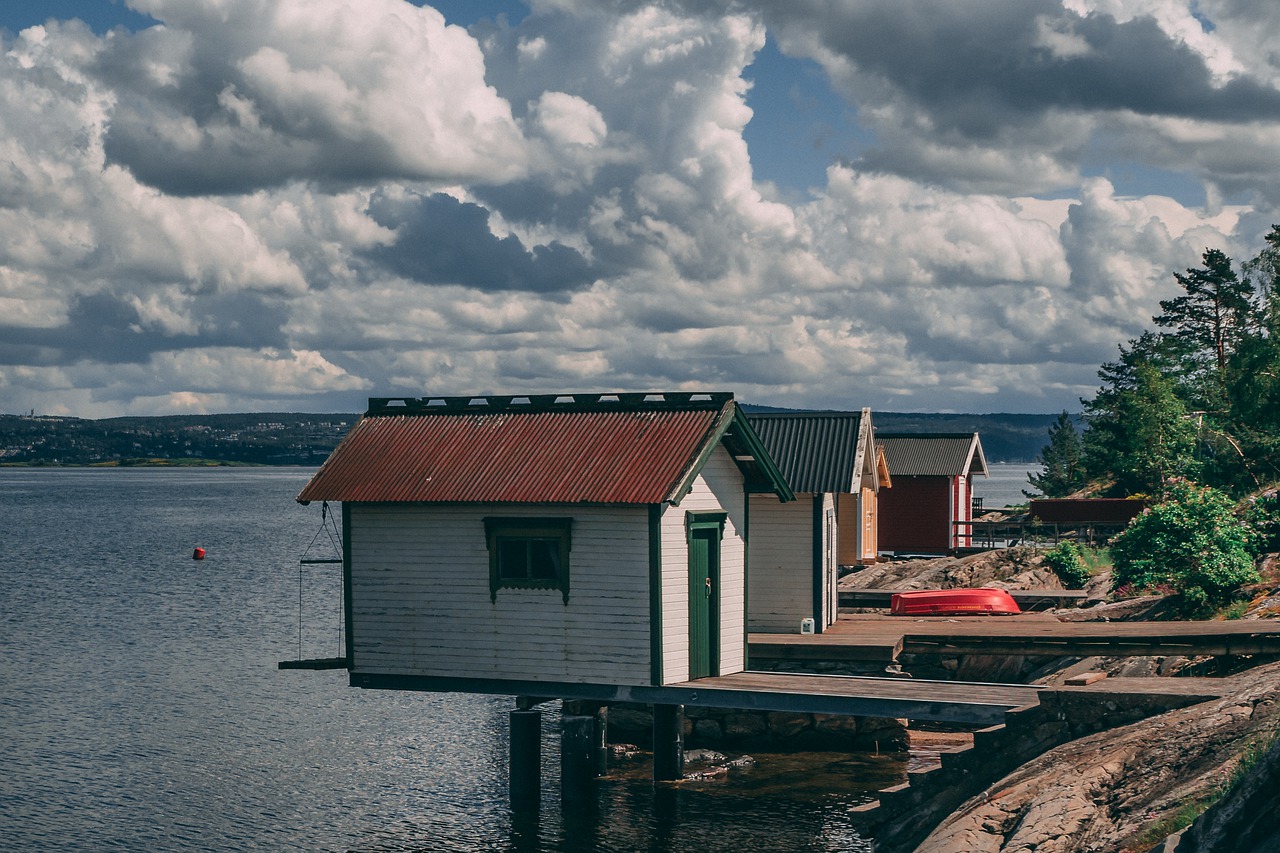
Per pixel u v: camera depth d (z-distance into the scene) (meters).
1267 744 18.55
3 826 29.17
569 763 29.06
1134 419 78.62
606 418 28.98
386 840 27.50
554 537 27.31
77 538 136.50
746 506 30.11
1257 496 42.59
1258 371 68.06
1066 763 21.55
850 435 37.34
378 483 28.77
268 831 28.53
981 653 31.88
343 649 55.31
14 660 52.50
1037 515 65.69
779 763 31.84
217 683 47.00
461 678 28.03
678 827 27.14
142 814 30.02
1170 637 28.61
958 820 20.86
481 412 30.30
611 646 26.81
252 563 103.88
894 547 64.50
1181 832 16.30
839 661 32.56
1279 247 73.00
